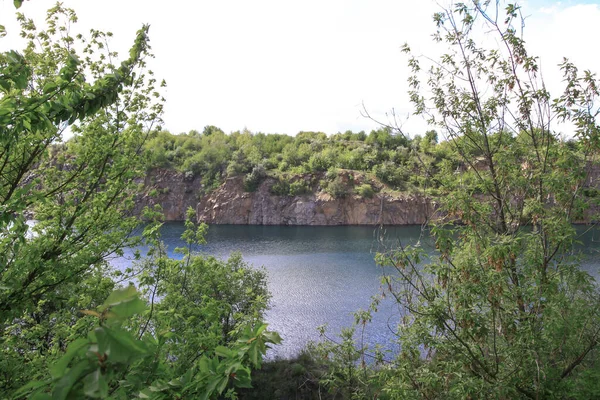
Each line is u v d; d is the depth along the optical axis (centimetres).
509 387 574
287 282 3575
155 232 811
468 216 674
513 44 690
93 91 410
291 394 1689
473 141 780
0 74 370
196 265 877
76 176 900
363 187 7719
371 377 848
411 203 6525
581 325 635
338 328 2452
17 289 741
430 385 643
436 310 614
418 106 803
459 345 645
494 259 587
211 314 789
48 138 795
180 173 9012
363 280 3631
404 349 663
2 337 795
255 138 10656
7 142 379
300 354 1994
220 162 9138
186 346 696
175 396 241
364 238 6359
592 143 651
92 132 909
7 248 608
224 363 227
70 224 855
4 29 501
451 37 755
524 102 697
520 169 736
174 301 789
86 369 125
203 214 8462
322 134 11275
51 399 136
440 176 789
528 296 638
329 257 4809
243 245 5741
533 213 681
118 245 922
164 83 992
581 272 637
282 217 8238
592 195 679
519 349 596
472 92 759
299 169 8769
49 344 923
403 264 650
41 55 869
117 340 122
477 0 691
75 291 880
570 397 630
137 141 1017
